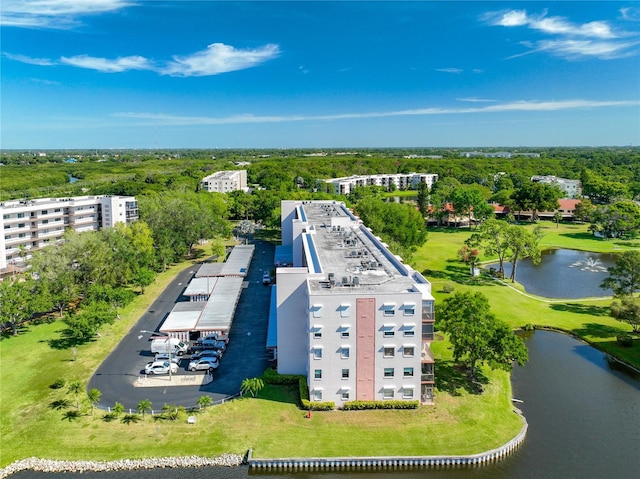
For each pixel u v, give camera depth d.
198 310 89.38
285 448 52.44
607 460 52.22
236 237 176.38
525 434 56.75
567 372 72.88
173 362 71.94
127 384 66.81
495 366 62.28
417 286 62.19
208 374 69.38
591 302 104.44
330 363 59.53
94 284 93.81
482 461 51.59
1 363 72.69
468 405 60.97
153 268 126.25
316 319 58.78
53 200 151.88
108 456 51.53
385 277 67.50
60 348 78.38
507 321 92.38
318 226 106.00
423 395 61.44
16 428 56.34
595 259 148.88
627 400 64.69
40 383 66.88
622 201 186.75
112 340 81.88
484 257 147.00
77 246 97.25
